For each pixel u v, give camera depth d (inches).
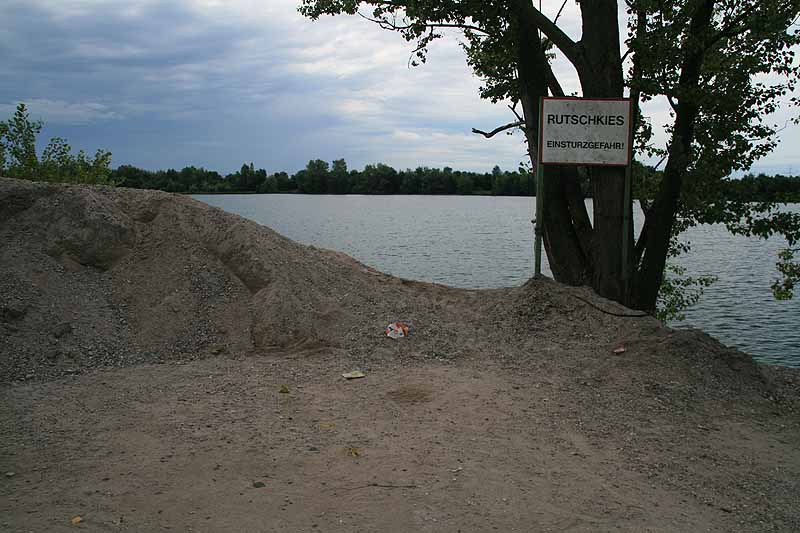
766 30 335.9
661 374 256.5
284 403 221.5
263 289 317.4
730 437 208.1
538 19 351.3
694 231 2327.8
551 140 323.6
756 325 759.1
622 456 187.9
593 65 343.6
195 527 140.3
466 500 156.0
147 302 310.7
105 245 329.1
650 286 369.4
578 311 312.3
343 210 3265.3
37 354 261.1
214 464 171.8
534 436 198.8
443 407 221.0
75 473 165.5
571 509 154.1
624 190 334.0
